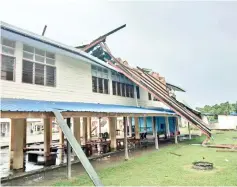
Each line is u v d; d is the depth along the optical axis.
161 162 12.24
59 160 13.85
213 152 15.51
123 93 19.53
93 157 14.20
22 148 11.56
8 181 9.20
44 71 11.95
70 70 13.63
